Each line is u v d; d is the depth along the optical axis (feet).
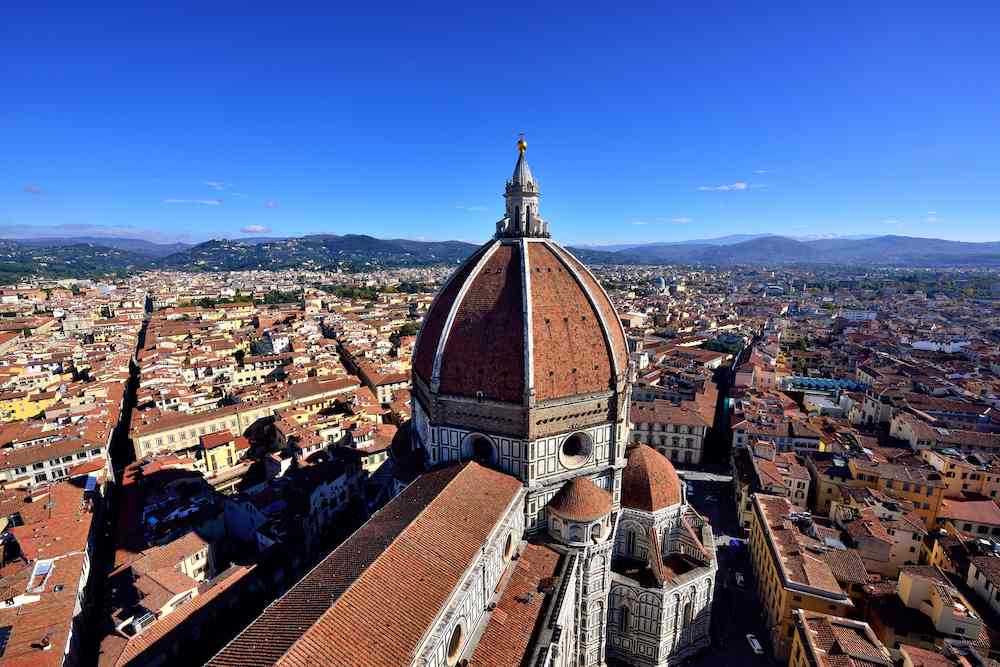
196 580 297.33
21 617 268.21
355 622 148.56
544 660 181.27
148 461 469.98
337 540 388.78
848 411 612.29
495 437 246.27
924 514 393.50
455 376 250.37
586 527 240.53
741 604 330.34
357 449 482.28
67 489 406.21
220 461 511.81
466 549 191.62
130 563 328.49
